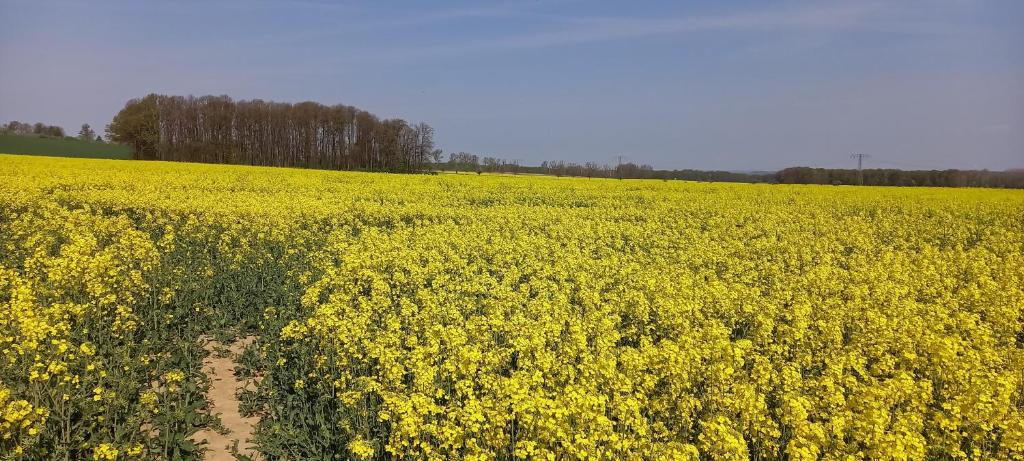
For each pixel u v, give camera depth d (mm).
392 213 27672
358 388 8664
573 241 20781
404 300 12203
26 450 7223
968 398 7848
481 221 26297
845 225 27578
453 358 8898
